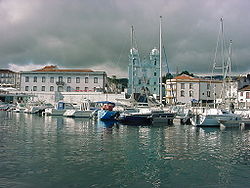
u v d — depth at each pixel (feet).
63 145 56.95
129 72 290.35
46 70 274.77
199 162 44.50
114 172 38.04
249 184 34.12
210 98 255.29
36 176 35.58
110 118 123.65
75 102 220.43
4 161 42.45
